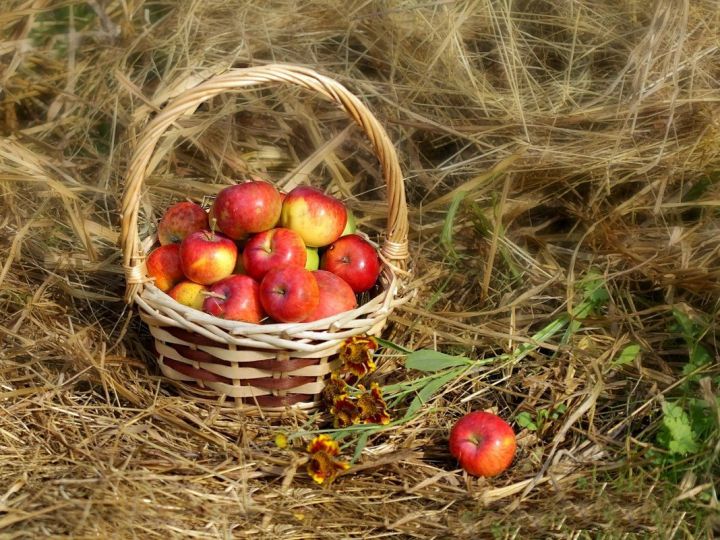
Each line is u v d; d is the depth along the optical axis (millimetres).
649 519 1636
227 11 2211
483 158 2051
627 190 1994
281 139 2162
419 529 1623
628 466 1688
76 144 2131
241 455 1669
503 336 1822
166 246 1749
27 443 1683
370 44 2170
